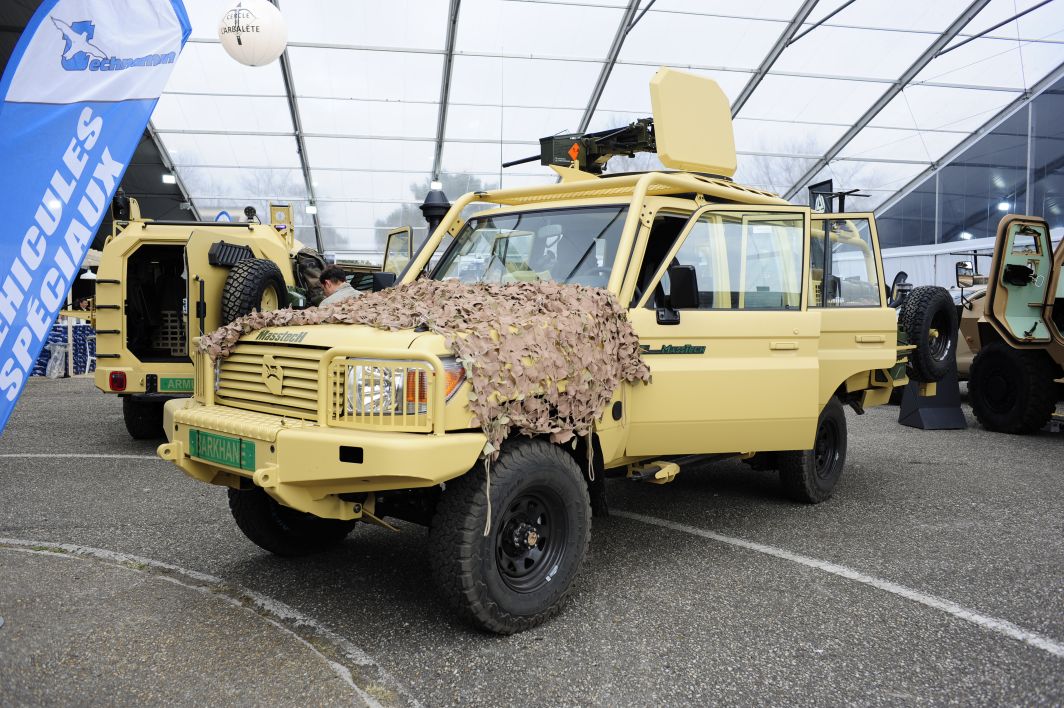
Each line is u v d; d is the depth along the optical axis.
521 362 3.65
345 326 3.85
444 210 5.93
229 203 27.53
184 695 3.09
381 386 3.44
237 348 4.10
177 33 4.21
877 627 3.88
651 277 4.74
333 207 28.08
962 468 7.56
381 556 4.85
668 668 3.44
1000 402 9.68
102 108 4.03
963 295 12.13
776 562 4.80
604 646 3.65
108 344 8.09
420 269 5.49
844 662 3.52
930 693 3.26
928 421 9.98
